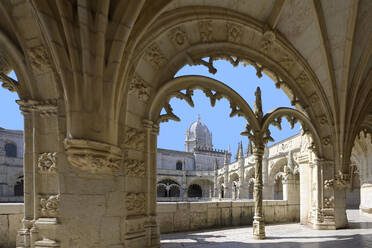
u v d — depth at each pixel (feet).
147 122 18.19
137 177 17.07
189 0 18.37
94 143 11.65
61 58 11.86
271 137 24.58
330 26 23.45
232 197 122.31
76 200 13.91
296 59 25.54
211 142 224.74
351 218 38.34
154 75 19.31
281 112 26.78
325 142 29.12
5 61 15.61
